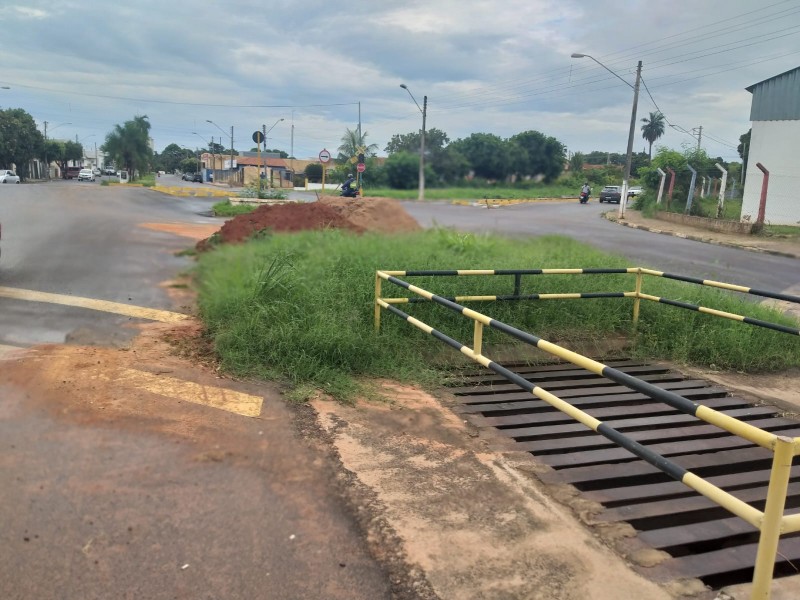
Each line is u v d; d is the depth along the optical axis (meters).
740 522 3.54
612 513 3.47
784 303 10.80
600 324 7.42
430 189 41.12
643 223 26.00
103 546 2.84
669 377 6.56
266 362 5.47
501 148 45.31
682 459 4.52
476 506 3.38
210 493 3.35
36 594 2.52
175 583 2.63
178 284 8.71
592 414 5.35
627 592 2.69
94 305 7.24
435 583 2.71
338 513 3.24
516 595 2.64
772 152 26.02
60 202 22.36
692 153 29.97
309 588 2.65
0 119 59.31
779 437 2.13
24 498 3.17
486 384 5.98
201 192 37.66
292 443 4.03
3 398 4.34
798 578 2.87
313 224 12.11
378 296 6.30
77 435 3.88
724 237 21.39
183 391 4.72
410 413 4.80
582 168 74.94
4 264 9.38
